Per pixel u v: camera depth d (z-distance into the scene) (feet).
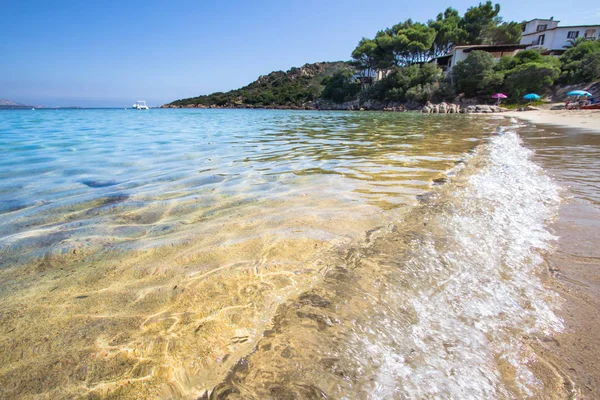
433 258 6.43
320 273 5.97
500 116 70.85
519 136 27.81
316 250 6.85
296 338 4.36
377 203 9.88
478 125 42.80
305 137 29.45
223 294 5.39
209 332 4.52
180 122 58.49
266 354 4.11
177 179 13.28
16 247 7.18
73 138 28.89
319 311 4.90
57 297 5.38
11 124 48.14
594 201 10.13
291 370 3.84
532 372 3.81
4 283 5.82
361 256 6.56
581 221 8.50
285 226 8.18
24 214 9.29
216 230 8.04
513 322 4.67
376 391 3.51
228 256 6.68
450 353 4.05
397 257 6.48
